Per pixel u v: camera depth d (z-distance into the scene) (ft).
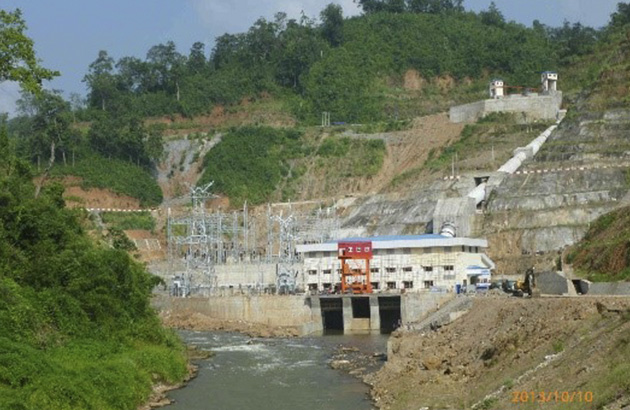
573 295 377.71
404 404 277.64
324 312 626.64
